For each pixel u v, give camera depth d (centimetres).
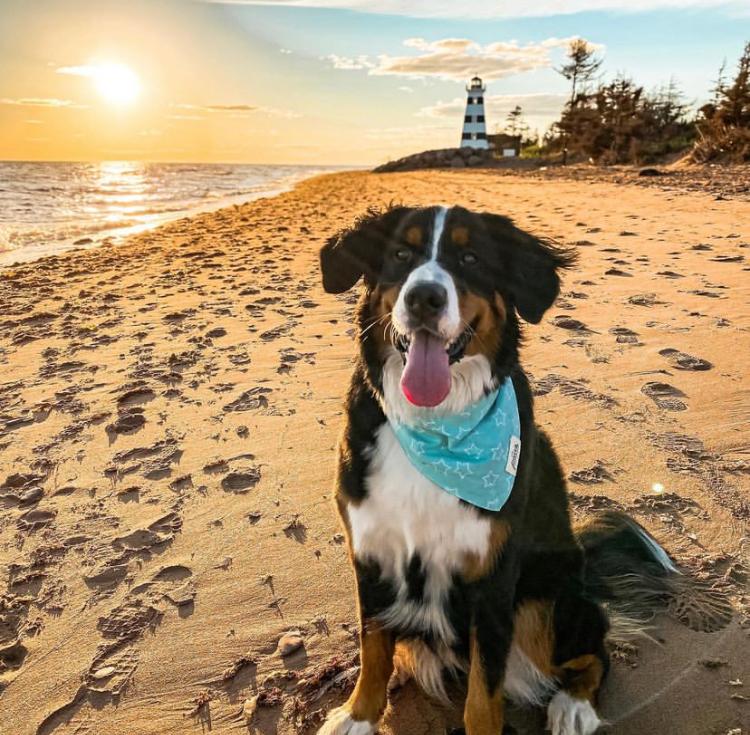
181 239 475
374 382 92
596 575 100
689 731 81
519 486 85
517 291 100
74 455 149
